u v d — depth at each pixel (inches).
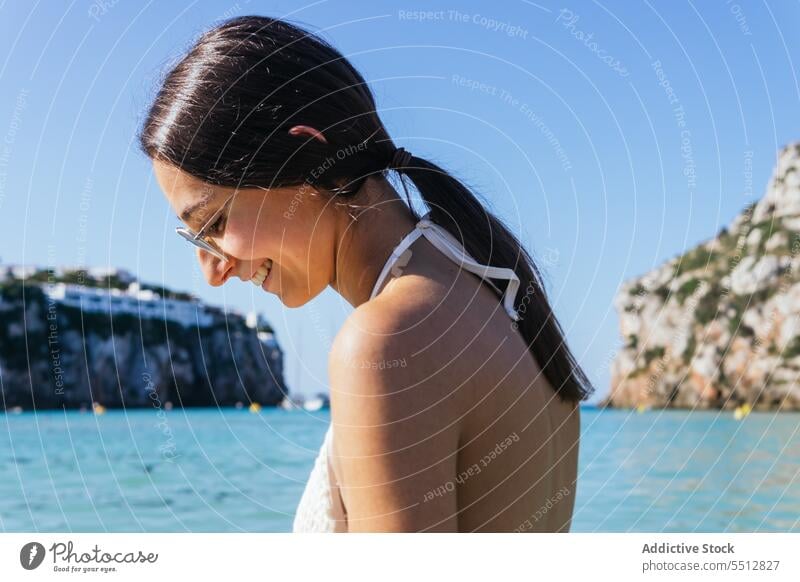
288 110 44.8
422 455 35.4
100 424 972.6
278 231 45.9
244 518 333.4
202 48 46.8
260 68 45.0
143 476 473.4
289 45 45.7
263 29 46.1
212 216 46.6
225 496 393.1
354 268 45.6
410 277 39.9
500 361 40.1
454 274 41.6
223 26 46.8
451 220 45.1
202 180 45.8
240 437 713.6
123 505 369.4
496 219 47.6
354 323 36.9
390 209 45.1
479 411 38.4
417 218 45.5
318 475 51.8
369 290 44.6
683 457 529.7
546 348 45.7
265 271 48.1
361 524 35.6
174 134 46.2
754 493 377.1
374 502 35.2
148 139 47.4
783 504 347.6
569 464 48.6
